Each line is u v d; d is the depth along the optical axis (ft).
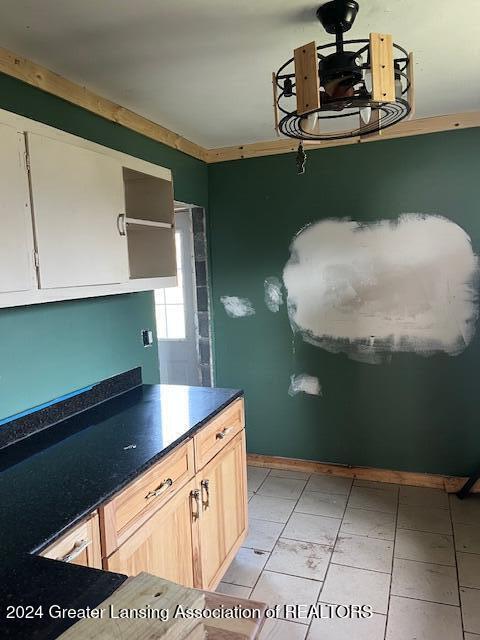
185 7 5.24
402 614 6.75
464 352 10.07
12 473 5.24
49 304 6.98
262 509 9.81
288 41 6.12
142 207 8.23
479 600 6.97
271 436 11.83
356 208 10.47
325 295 10.94
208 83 7.39
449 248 9.91
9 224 4.96
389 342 10.57
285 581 7.55
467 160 9.60
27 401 6.58
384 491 10.43
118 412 7.27
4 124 4.90
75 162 5.88
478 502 9.81
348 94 4.55
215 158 11.48
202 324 11.98
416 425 10.59
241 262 11.60
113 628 2.36
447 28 5.95
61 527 4.10
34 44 5.98
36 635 2.83
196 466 6.48
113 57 6.41
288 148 10.84
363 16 5.60
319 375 11.23
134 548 5.11
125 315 8.74
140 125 8.85
